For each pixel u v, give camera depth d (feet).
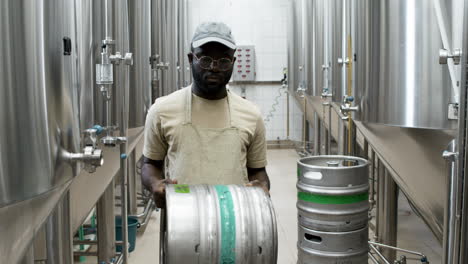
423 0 4.99
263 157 5.53
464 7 3.89
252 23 21.76
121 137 6.53
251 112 5.31
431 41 4.90
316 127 16.34
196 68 4.96
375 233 9.55
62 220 5.57
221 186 4.13
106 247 8.45
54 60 3.40
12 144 2.89
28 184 3.05
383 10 5.74
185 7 19.84
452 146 4.27
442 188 5.23
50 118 3.32
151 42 11.40
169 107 5.19
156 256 9.75
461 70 3.92
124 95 7.08
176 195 3.87
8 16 2.85
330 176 6.50
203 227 3.68
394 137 5.84
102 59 6.08
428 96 4.95
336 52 9.95
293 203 13.43
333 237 6.61
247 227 3.73
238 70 21.61
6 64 2.84
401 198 13.44
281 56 21.97
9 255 3.21
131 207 11.60
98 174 6.54
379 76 5.88
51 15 3.35
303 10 15.70
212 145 5.04
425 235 10.44
